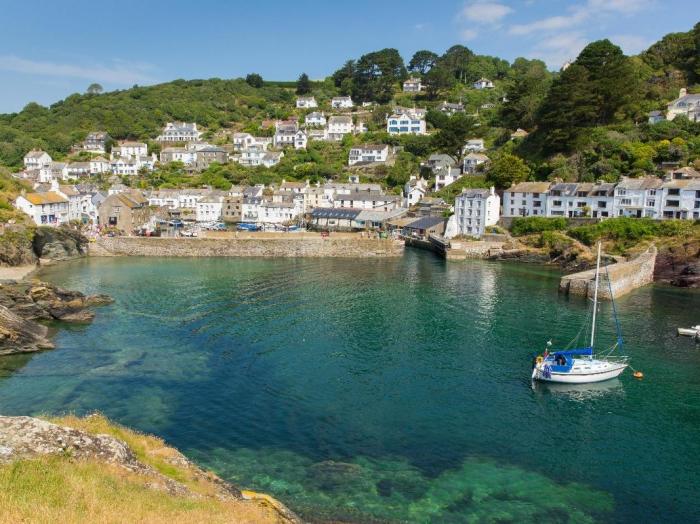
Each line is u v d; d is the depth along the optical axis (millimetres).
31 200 121812
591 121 152250
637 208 111562
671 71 164500
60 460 23172
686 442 38594
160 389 45188
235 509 24344
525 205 129125
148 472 25531
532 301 76688
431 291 82562
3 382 46250
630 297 81000
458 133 180750
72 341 57500
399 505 30609
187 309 70312
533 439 38656
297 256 120375
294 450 36094
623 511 30875
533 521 29703
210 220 164000
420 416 41531
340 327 62812
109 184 185375
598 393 46750
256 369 49844
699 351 57156
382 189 175125
